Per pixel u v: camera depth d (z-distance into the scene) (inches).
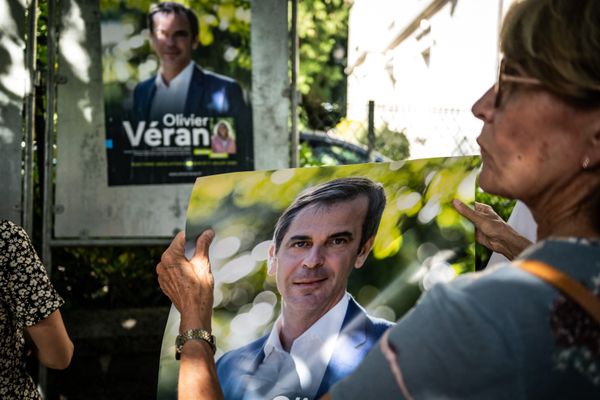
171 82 137.1
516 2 36.6
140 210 137.7
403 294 65.3
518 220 74.4
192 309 60.5
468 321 31.1
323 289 65.6
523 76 35.4
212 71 137.9
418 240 66.1
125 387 149.8
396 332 34.0
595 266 31.6
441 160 67.3
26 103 133.2
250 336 64.7
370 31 448.8
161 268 64.6
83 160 136.3
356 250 66.2
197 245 66.4
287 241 66.6
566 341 30.1
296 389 63.1
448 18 305.0
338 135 190.7
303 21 382.9
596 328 30.3
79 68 135.3
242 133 138.9
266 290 65.8
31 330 76.4
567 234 34.9
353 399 34.1
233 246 66.7
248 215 67.4
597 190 34.6
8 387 74.7
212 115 138.0
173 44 136.3
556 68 33.5
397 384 32.8
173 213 138.3
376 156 190.4
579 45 33.0
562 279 31.2
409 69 360.2
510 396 30.1
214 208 67.8
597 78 32.9
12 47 131.3
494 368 30.1
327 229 66.6
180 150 137.9
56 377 148.1
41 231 148.7
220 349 64.6
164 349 63.9
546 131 35.2
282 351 64.5
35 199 147.9
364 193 67.3
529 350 30.0
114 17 135.2
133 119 136.7
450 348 31.3
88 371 149.2
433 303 33.3
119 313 146.1
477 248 131.6
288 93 139.6
